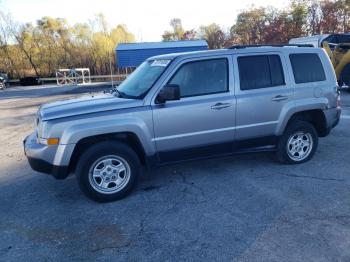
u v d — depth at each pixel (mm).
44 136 4031
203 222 3668
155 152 4414
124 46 28750
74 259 3115
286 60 5055
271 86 4938
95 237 3482
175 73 4418
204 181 4840
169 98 4156
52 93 24453
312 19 37875
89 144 4270
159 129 4344
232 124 4719
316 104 5184
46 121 4039
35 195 4668
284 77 5023
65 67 51656
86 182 4156
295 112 5078
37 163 4078
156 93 4328
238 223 3607
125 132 4227
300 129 5223
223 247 3182
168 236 3426
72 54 51875
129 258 3090
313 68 5277
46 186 4984
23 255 3215
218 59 4660
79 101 4547
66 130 3992
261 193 4344
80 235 3535
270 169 5195
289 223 3557
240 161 5617
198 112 4484
